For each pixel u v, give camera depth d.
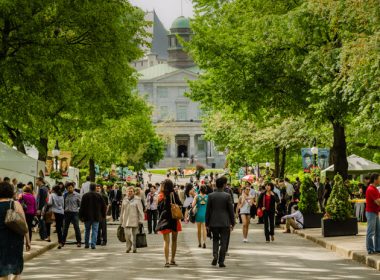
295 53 39.75
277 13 41.47
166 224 22.39
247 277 19.16
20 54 31.08
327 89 34.91
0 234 14.64
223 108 47.91
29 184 33.41
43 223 33.06
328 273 20.19
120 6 33.91
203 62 42.56
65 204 31.81
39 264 23.88
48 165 51.06
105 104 37.00
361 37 28.81
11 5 29.06
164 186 22.72
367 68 27.58
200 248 29.94
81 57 32.66
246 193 32.88
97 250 30.11
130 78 44.78
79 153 65.69
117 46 33.78
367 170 52.31
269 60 41.22
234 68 41.38
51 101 32.09
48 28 31.69
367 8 26.88
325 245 29.42
